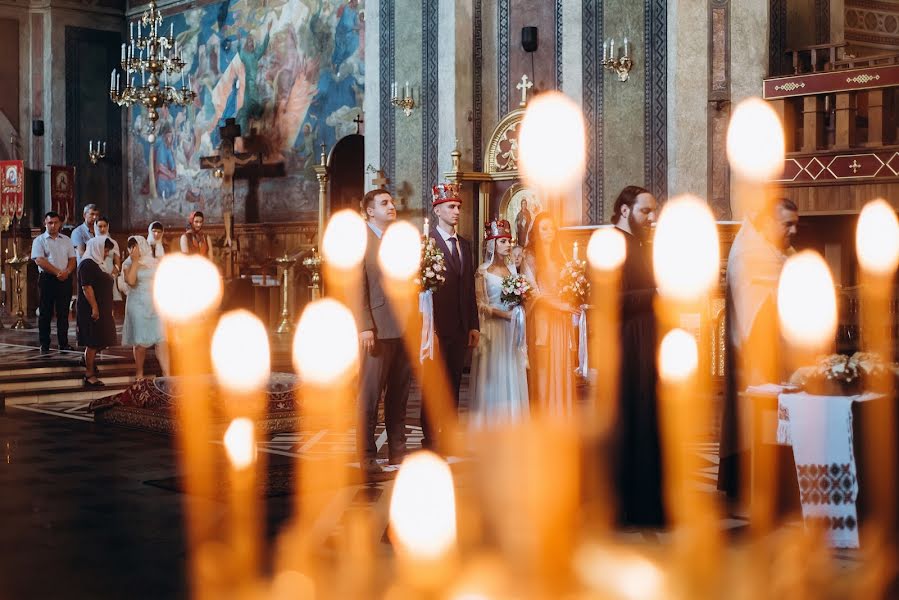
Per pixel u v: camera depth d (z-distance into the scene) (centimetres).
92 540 529
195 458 771
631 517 546
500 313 825
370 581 451
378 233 730
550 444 748
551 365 860
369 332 719
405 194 1590
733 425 598
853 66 1202
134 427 923
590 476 558
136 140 2656
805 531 513
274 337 1783
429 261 737
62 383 1202
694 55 1277
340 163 2083
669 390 555
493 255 845
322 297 1850
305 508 603
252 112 2311
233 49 2358
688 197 1275
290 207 2225
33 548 513
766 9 1252
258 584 450
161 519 575
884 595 428
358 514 585
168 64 2227
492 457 724
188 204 2491
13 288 2016
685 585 443
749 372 588
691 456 748
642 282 561
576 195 1402
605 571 462
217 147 2402
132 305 1191
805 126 1142
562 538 515
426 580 451
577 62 1405
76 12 2645
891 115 1129
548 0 1472
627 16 1355
